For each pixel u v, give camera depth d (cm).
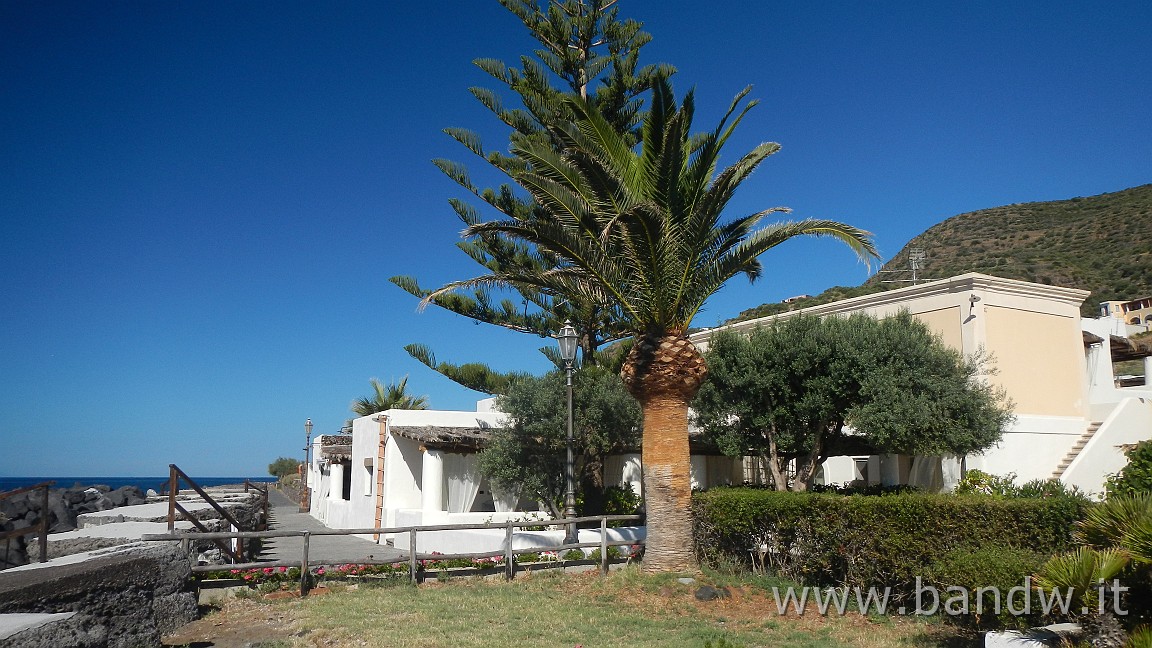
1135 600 561
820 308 1905
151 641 830
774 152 1167
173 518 1130
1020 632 629
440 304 1855
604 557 1257
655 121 1151
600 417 1605
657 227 1064
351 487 2472
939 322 1664
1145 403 1766
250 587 1108
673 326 1172
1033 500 861
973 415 1222
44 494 939
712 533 1234
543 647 802
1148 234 5534
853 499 1005
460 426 2138
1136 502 588
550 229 1102
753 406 1357
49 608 682
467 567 1253
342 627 893
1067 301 1770
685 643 822
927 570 885
